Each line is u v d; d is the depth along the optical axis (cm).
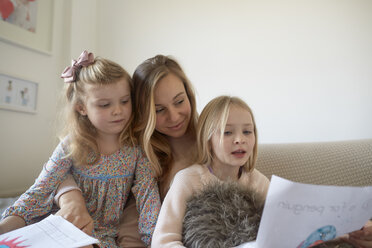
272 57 198
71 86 96
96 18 248
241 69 207
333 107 181
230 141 79
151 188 93
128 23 242
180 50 225
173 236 69
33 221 84
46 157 204
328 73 183
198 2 222
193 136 105
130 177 97
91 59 94
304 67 189
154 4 235
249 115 83
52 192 88
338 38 181
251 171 91
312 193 48
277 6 198
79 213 78
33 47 190
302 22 190
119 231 92
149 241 83
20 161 185
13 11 178
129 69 240
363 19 175
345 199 50
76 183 94
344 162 109
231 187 71
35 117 196
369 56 173
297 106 190
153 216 86
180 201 76
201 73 218
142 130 98
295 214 49
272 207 49
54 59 210
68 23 218
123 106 90
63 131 100
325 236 53
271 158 113
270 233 50
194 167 87
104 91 86
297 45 191
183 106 97
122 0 244
